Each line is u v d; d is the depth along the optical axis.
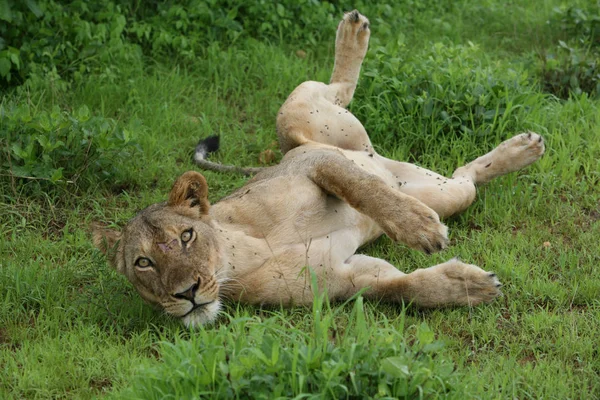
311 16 15.23
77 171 11.07
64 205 10.91
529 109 12.11
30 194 10.88
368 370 6.30
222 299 8.62
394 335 6.76
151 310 8.59
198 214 8.52
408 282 8.45
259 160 12.02
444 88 12.15
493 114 11.81
